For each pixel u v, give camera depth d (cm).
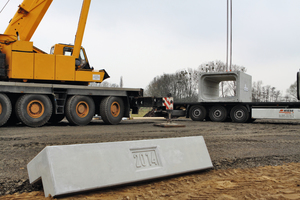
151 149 330
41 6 997
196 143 381
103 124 1130
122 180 292
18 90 918
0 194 281
